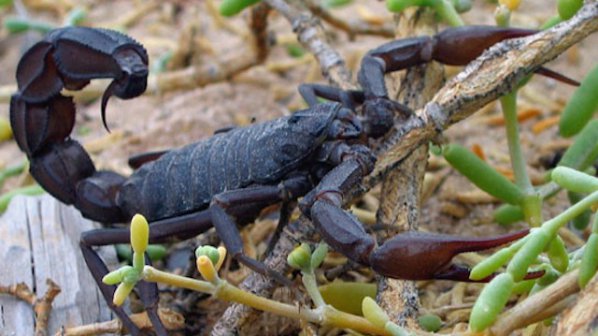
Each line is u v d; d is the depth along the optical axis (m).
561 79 0.21
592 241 0.18
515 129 0.21
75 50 0.21
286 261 0.20
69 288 0.22
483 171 0.21
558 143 0.26
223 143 0.21
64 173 0.22
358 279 0.22
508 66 0.20
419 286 0.22
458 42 0.21
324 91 0.22
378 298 0.20
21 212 0.23
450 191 0.25
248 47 0.28
